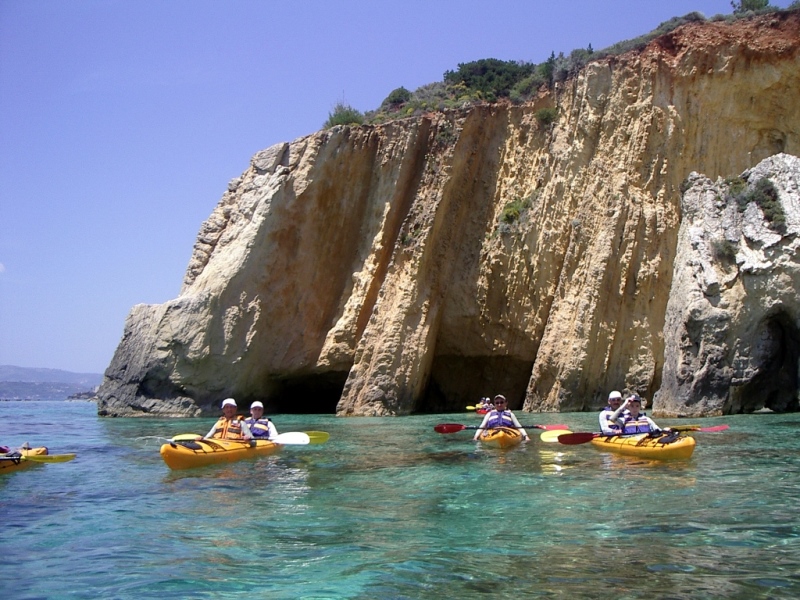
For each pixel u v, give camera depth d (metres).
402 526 8.95
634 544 7.83
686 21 31.17
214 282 32.44
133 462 15.28
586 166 30.77
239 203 35.19
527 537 8.26
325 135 34.09
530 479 12.09
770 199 23.55
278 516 9.64
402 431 21.56
